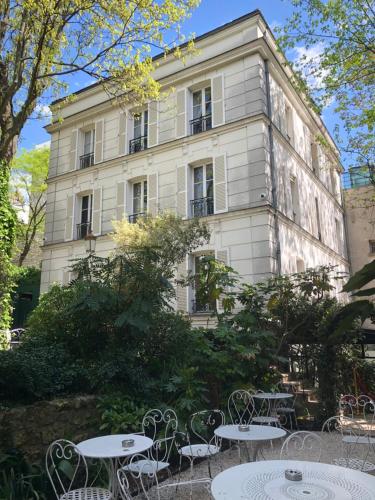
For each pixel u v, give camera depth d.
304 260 14.23
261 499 2.22
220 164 12.79
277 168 12.89
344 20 10.08
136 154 14.71
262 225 11.66
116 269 6.08
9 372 4.46
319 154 18.19
